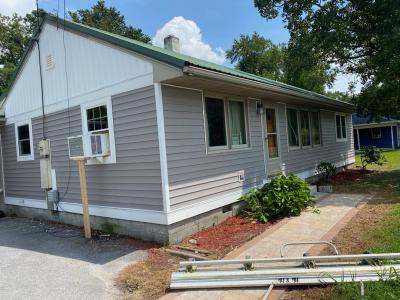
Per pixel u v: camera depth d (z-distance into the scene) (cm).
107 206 700
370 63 1145
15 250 637
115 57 658
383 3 996
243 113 831
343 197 875
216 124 731
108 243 632
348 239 525
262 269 411
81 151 659
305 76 1658
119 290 431
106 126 688
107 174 695
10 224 906
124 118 648
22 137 962
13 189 1013
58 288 447
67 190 807
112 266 514
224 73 601
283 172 986
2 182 1056
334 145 1434
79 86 746
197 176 657
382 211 686
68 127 786
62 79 794
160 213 595
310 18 1247
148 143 609
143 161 619
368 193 916
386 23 1038
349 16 1117
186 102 645
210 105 720
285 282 384
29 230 807
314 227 617
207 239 607
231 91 745
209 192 685
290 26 1316
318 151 1256
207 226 677
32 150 916
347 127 1639
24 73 921
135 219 641
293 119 1088
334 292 353
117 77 657
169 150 597
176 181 607
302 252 487
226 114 759
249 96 844
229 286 397
